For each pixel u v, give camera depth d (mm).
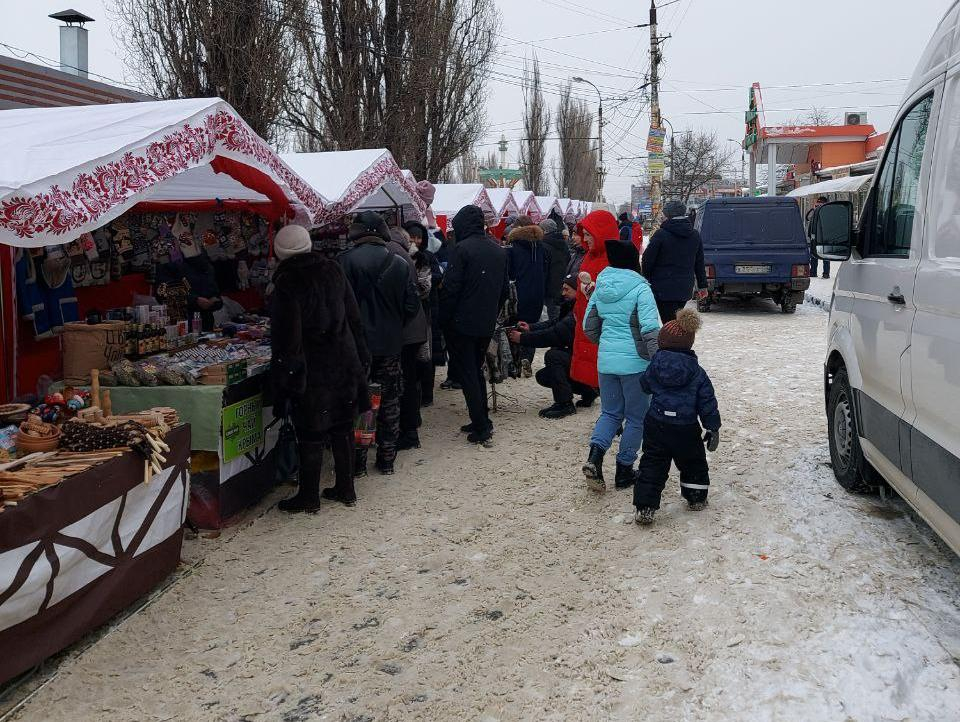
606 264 6855
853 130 34125
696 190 64125
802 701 3037
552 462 6301
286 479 5910
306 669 3473
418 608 4004
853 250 5156
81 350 5082
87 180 3535
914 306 3826
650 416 4828
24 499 3184
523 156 49469
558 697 3182
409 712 3133
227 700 3273
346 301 5336
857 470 5066
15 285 5129
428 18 17641
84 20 13719
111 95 10117
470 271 6527
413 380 6734
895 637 3422
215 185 6164
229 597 4176
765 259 14711
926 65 4281
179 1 13180
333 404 5246
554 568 4395
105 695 3322
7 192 3162
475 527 5035
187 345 5922
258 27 13680
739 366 9805
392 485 5902
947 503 3398
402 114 17500
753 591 3934
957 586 3875
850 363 4984
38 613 3330
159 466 4059
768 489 5359
